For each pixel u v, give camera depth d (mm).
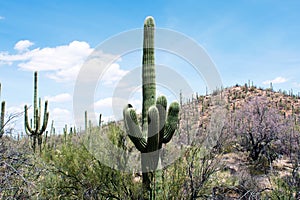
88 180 6914
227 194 7637
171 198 6371
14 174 5035
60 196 6781
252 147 17781
